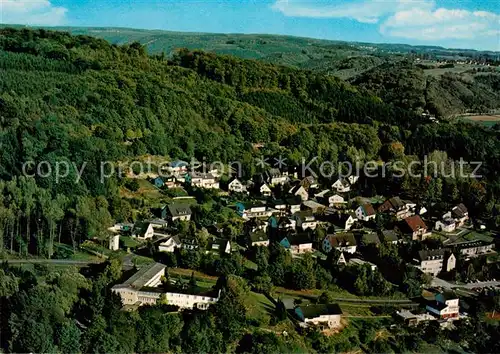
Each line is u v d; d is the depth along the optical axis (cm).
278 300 16762
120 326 14312
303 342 15388
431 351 15975
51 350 13525
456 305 17388
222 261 18275
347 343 15650
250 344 14962
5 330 14238
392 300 18238
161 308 15400
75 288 15488
